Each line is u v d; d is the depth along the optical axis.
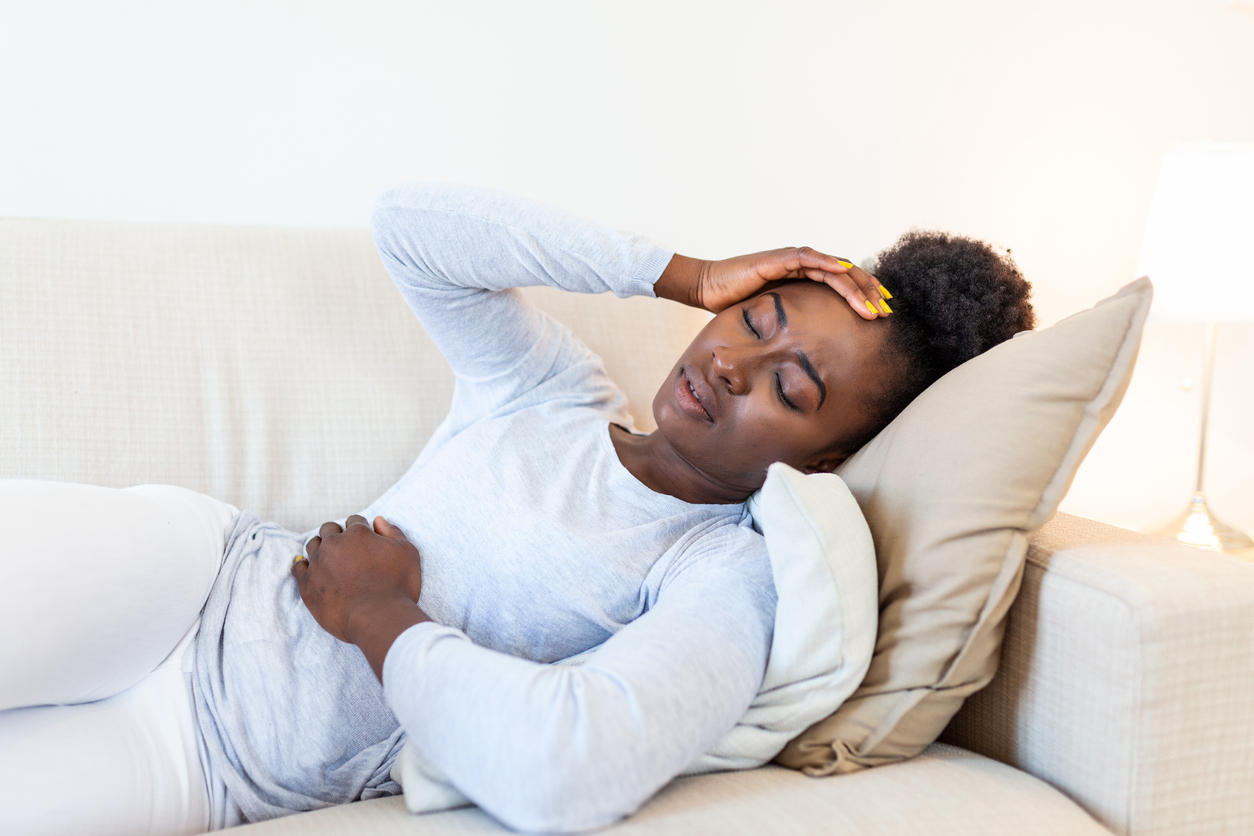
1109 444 2.07
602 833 0.58
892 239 1.89
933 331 0.89
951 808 0.64
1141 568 0.72
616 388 1.15
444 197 0.93
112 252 1.16
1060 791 0.73
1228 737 0.69
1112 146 2.01
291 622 0.84
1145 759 0.67
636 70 1.67
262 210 1.48
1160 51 2.01
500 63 1.58
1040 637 0.76
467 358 1.03
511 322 1.03
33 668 0.67
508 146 1.61
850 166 1.84
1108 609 0.69
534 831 0.57
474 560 0.87
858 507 0.76
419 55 1.53
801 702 0.72
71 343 1.09
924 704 0.73
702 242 1.76
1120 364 0.75
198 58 1.41
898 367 0.88
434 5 1.53
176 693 0.81
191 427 1.13
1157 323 2.05
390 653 0.67
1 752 0.66
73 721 0.72
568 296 1.36
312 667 0.82
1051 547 0.78
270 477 1.16
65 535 0.70
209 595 0.87
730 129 1.75
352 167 1.52
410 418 1.24
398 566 0.82
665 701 0.61
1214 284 1.61
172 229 1.21
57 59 1.34
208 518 0.91
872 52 1.82
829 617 0.70
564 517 0.89
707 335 0.90
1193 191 1.62
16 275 1.10
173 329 1.15
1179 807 0.69
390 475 1.22
